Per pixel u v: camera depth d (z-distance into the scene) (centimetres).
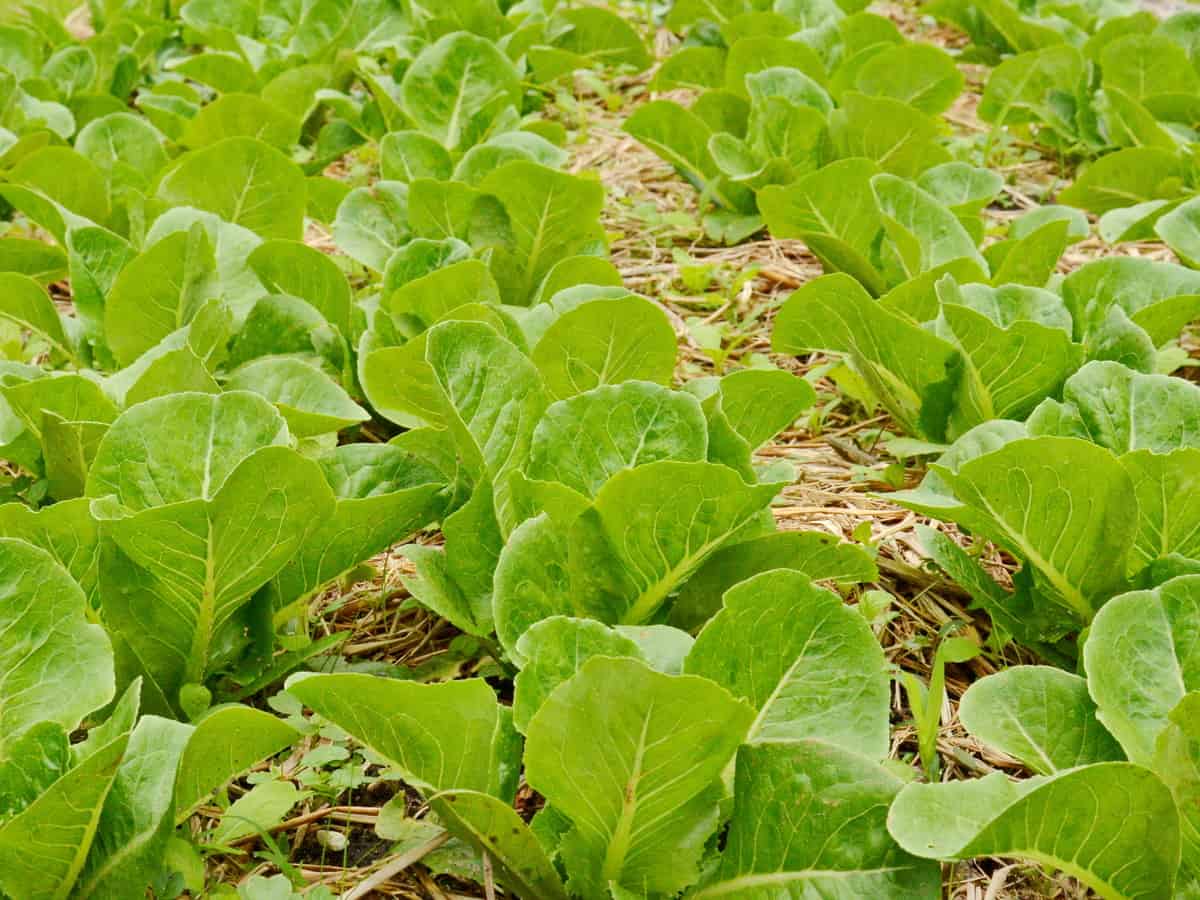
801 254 200
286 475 107
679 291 190
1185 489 118
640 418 120
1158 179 199
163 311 148
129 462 113
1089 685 105
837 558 121
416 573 136
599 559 115
